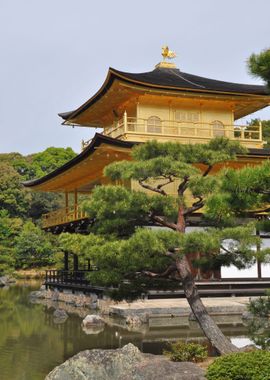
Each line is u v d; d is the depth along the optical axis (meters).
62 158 95.12
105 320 26.56
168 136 32.94
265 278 31.14
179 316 26.41
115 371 13.45
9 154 94.25
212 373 10.46
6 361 17.56
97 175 38.00
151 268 16.59
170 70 38.38
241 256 16.23
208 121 35.22
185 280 15.98
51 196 79.25
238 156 30.97
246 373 10.06
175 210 15.95
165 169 15.59
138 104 33.53
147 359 14.03
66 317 28.47
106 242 15.85
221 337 15.31
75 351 19.05
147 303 27.94
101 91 33.22
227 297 30.03
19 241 63.94
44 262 64.56
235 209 12.86
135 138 32.06
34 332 23.48
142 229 15.08
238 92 33.56
